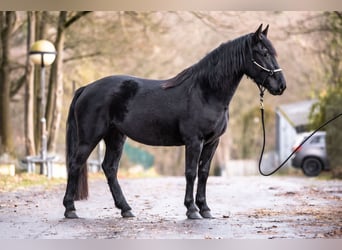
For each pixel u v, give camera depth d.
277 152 48.78
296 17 33.66
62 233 11.52
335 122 29.61
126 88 13.08
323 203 16.50
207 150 13.11
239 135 56.44
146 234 11.39
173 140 12.99
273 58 12.70
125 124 13.02
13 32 31.69
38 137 29.69
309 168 31.30
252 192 20.06
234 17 30.38
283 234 11.42
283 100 53.62
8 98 28.86
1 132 28.64
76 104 13.34
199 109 12.63
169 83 12.96
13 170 23.52
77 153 13.22
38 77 30.62
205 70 12.73
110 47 33.81
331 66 37.19
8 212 14.40
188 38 43.69
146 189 21.36
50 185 21.55
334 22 33.00
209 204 16.38
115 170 13.62
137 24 32.97
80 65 36.28
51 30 36.59
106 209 15.01
